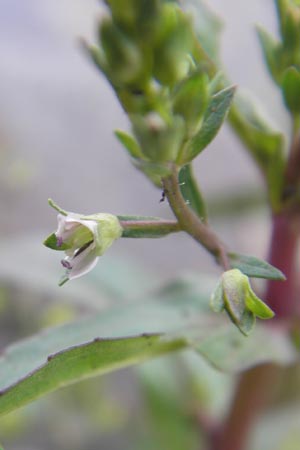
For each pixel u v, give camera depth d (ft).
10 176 0.80
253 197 0.58
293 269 0.36
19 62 0.91
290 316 0.36
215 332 0.34
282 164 0.34
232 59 0.85
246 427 0.40
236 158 0.82
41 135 0.85
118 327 0.34
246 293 0.26
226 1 0.89
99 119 0.88
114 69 0.24
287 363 0.34
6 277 0.44
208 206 0.58
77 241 0.26
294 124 0.33
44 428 0.61
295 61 0.32
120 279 0.46
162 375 0.47
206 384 0.47
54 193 0.81
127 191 0.82
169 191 0.26
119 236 0.26
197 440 0.46
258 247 0.73
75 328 0.33
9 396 0.29
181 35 0.24
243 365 0.33
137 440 0.57
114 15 0.23
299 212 0.35
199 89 0.24
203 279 0.36
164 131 0.24
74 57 0.92
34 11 0.94
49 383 0.29
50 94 0.89
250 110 0.35
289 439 0.50
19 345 0.31
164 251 0.77
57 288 0.44
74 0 0.94
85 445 0.60
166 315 0.35
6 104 0.87
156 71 0.24
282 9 0.32
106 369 0.31
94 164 0.84
